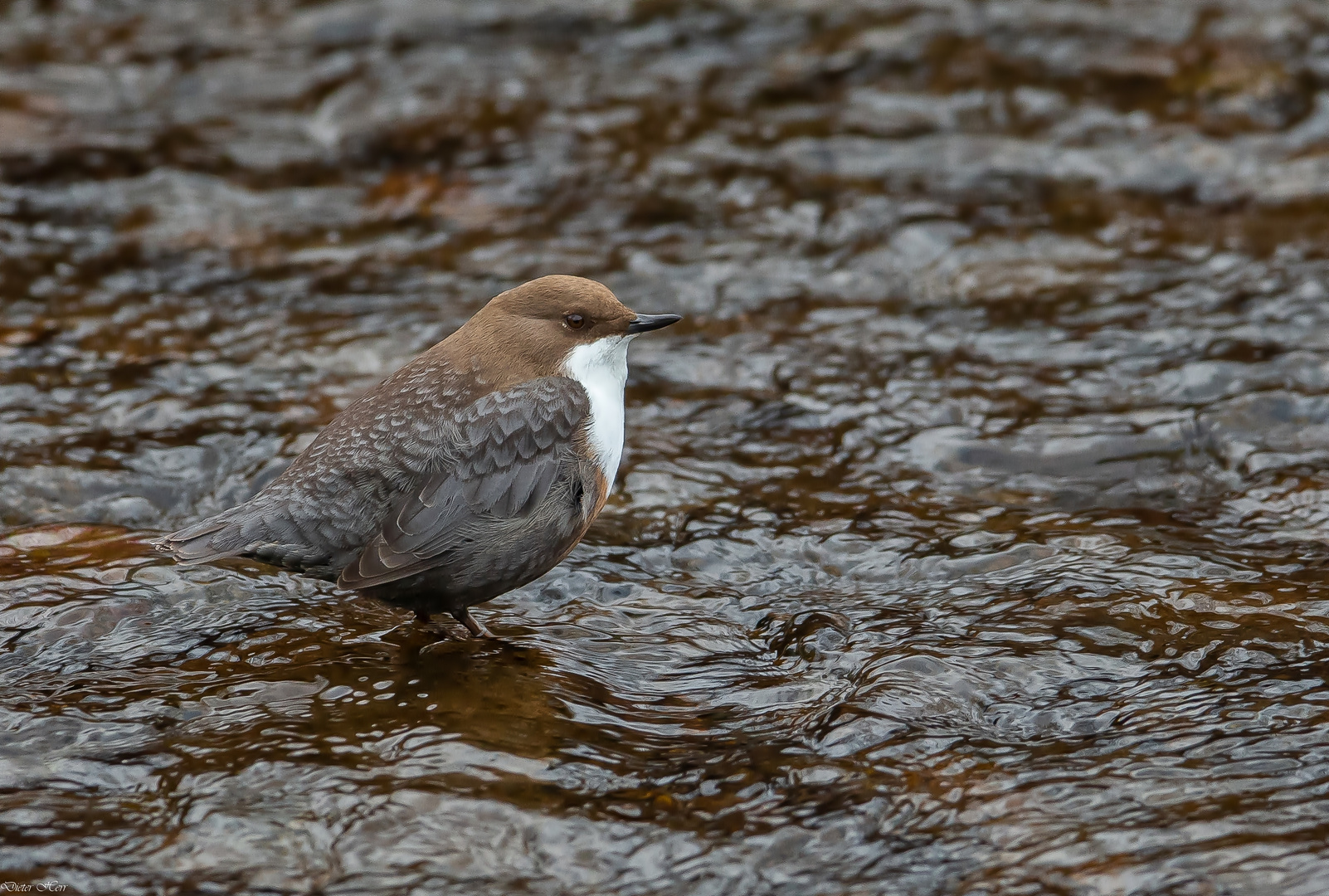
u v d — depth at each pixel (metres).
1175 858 6.55
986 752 7.46
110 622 8.75
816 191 16.50
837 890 6.51
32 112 18.03
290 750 7.42
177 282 14.59
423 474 8.20
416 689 8.08
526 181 16.81
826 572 9.65
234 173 16.97
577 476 8.63
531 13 20.53
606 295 8.98
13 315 13.70
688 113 18.23
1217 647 8.32
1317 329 13.13
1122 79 18.53
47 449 11.21
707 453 11.49
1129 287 14.31
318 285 14.61
